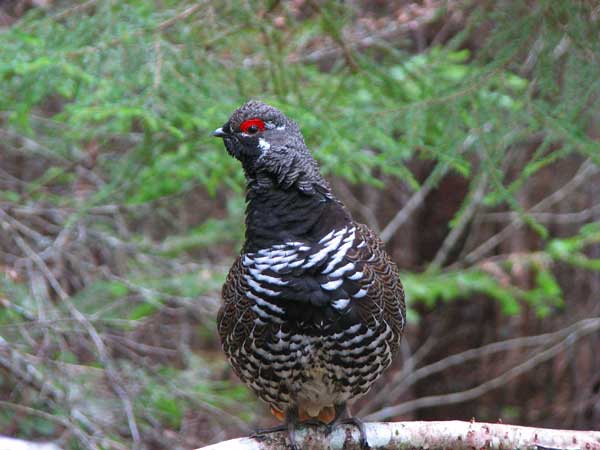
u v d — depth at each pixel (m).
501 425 5.96
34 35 8.03
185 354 11.02
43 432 8.64
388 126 8.19
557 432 5.89
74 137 9.02
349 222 6.14
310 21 8.43
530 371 14.72
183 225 12.29
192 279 10.54
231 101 8.08
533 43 7.79
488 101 7.91
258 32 8.33
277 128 6.25
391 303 6.11
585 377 14.29
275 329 5.91
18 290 9.32
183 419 10.57
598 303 14.10
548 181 14.09
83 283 10.80
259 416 12.87
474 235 14.48
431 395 15.08
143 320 10.33
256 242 6.05
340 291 5.85
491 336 14.93
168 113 7.63
